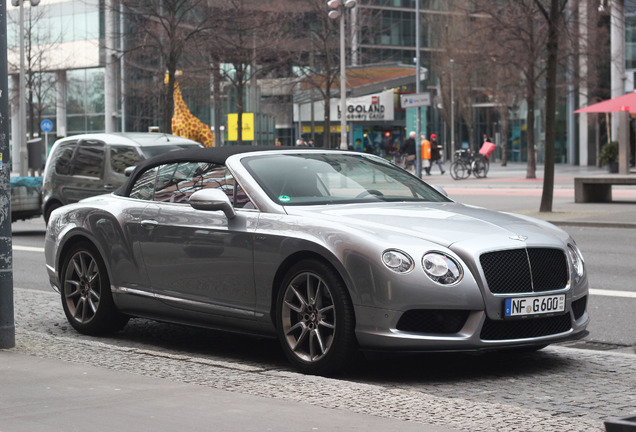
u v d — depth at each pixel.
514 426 6.47
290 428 6.36
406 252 8.36
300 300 8.89
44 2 87.06
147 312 10.62
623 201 33.31
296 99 73.75
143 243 10.49
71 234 11.41
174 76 37.16
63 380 8.00
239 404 7.07
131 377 8.14
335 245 8.59
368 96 90.56
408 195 10.23
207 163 10.34
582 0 48.09
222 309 9.65
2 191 9.47
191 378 8.12
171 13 37.09
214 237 9.67
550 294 8.77
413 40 106.56
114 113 84.88
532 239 8.86
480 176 59.94
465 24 87.56
